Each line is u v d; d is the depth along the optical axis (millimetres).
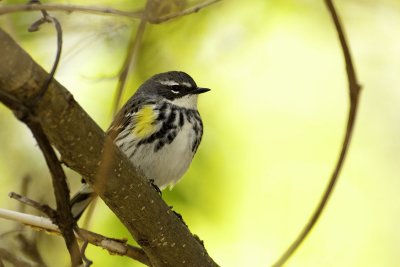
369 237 13734
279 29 14492
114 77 9797
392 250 13695
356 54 15297
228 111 13734
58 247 10562
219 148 13094
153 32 12586
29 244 8617
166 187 11617
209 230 12055
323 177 13930
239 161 13188
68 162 6613
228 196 12391
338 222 13867
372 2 15320
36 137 5824
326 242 13664
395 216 13891
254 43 14289
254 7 14156
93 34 10391
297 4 14352
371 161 14391
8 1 10805
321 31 14516
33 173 11383
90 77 11367
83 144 6441
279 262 6887
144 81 12578
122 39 11812
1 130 12266
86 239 7977
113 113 7500
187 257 8062
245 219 12719
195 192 11891
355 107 6625
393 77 15250
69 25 11094
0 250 8023
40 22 6285
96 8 6250
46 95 5961
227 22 13969
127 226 7617
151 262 8133
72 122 6246
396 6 15359
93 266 11188
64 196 6121
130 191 7117
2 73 5633
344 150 6762
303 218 13430
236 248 12414
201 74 13727
